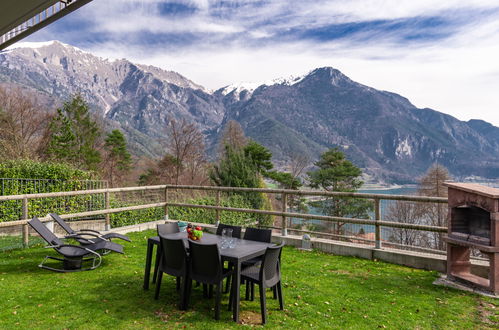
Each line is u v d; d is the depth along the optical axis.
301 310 3.92
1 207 8.55
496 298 4.29
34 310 3.79
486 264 5.11
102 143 28.14
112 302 4.07
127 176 30.97
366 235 6.96
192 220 9.94
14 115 21.64
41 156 21.98
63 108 24.62
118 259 6.05
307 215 7.02
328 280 5.01
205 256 3.72
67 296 4.23
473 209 4.82
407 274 5.30
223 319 3.66
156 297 4.21
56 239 5.41
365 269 5.58
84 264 5.70
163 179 30.12
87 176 12.39
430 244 7.41
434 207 8.00
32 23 4.02
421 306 4.05
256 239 4.66
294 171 25.44
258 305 4.09
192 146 29.81
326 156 26.83
